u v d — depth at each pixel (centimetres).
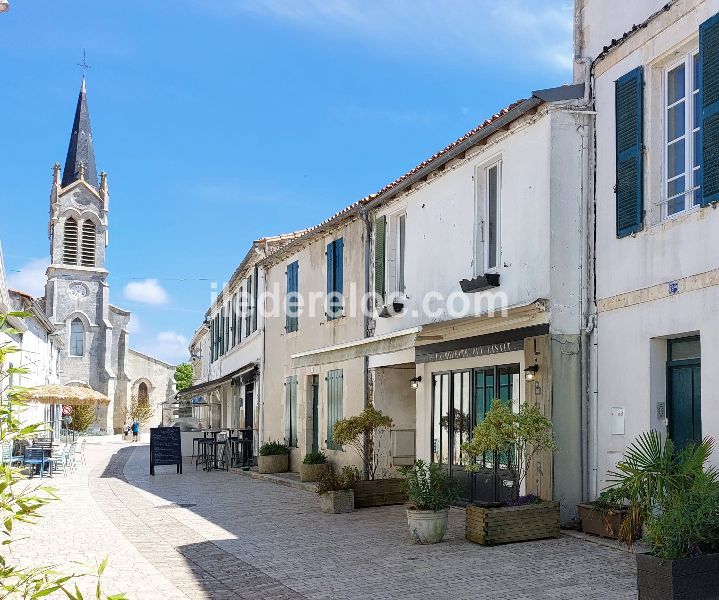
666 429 871
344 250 1673
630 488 688
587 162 1001
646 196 895
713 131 789
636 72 915
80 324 6600
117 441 5228
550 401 964
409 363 1445
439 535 937
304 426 1855
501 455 1103
